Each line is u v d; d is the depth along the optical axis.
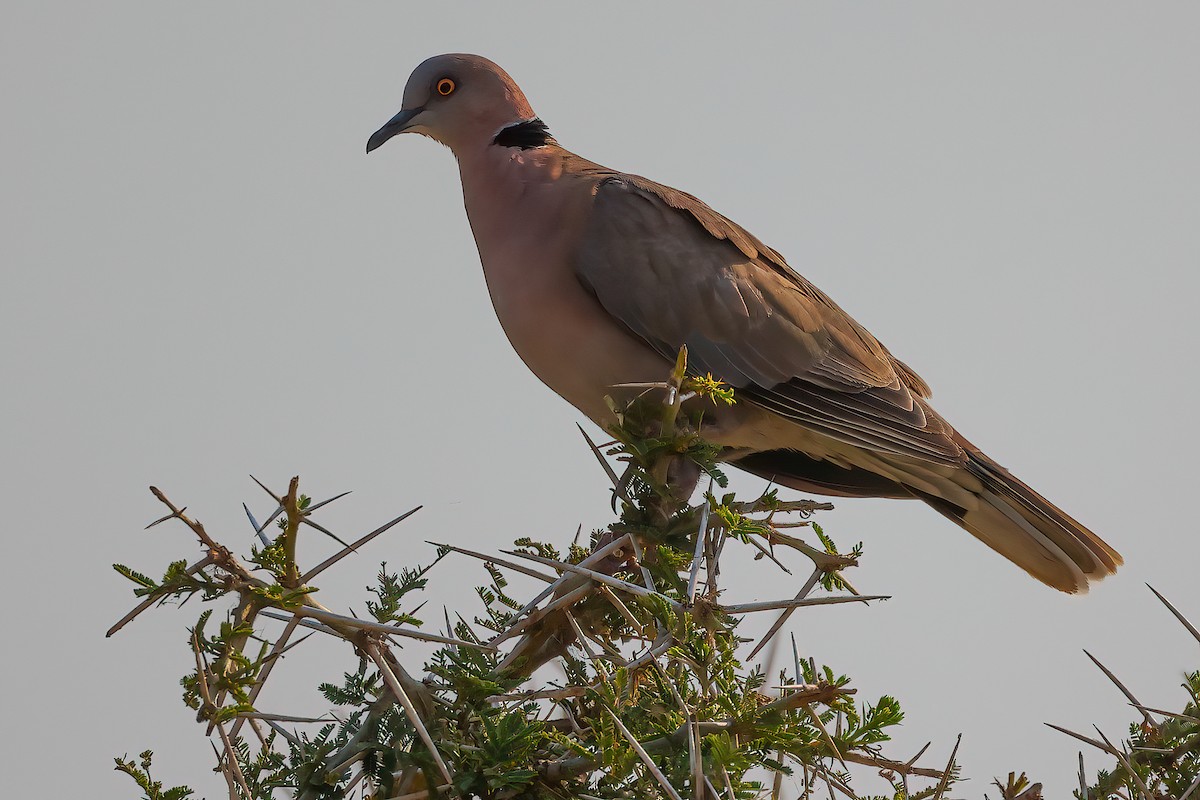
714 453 7.07
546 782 5.89
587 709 6.45
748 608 6.10
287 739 6.01
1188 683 6.58
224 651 5.31
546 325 10.17
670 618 6.01
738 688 6.01
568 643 6.97
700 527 6.67
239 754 5.94
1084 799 6.34
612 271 10.06
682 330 10.14
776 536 7.30
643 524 7.11
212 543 5.52
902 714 5.67
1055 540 10.47
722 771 5.53
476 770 5.72
